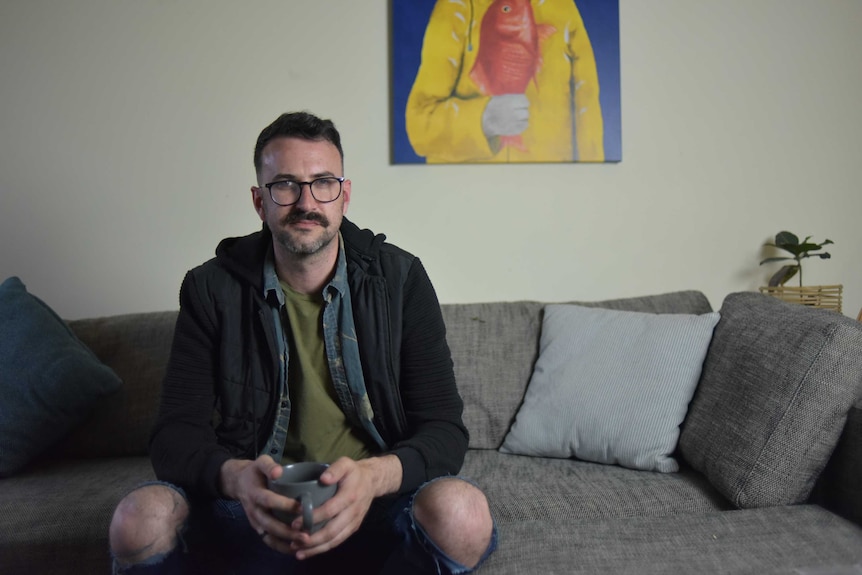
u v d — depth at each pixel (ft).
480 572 3.75
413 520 3.76
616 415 5.50
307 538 3.35
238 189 7.42
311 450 4.64
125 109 7.33
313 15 7.39
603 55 7.48
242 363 4.59
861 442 4.18
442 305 6.75
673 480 5.02
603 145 7.50
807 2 7.72
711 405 5.07
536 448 5.81
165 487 3.95
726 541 3.91
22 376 5.66
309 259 4.46
